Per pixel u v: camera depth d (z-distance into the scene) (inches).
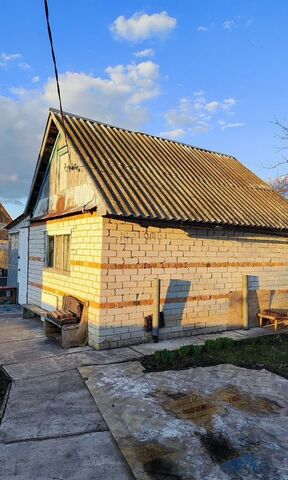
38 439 159.9
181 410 187.3
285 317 370.3
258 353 293.1
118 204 285.4
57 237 390.9
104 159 343.6
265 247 401.4
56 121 368.2
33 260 453.4
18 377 230.2
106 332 292.0
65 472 138.3
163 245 324.2
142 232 312.0
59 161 390.3
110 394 205.0
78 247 329.4
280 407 195.2
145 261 313.3
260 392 214.1
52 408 189.2
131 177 336.8
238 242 377.7
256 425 173.6
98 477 135.9
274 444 157.8
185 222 312.7
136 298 308.0
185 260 338.6
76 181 345.1
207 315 354.3
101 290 290.7
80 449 153.3
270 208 409.7
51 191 409.1
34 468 140.3
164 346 302.4
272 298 407.2
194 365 259.0
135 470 137.9
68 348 292.7
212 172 441.4
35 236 450.9
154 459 144.9
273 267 408.8
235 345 313.0
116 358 267.6
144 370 245.3
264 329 377.1
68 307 328.8
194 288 345.4
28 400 198.1
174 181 371.9
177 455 147.6
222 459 146.1
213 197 376.8
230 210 363.6
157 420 175.9
